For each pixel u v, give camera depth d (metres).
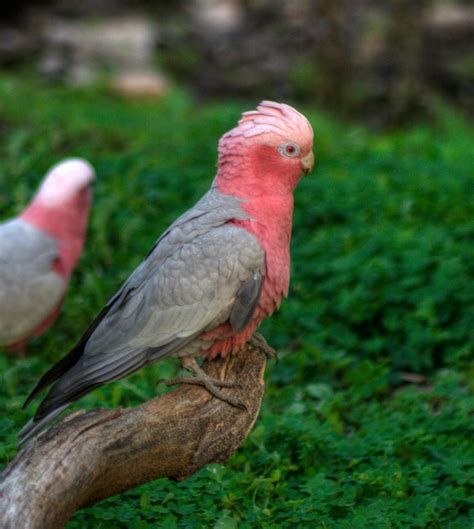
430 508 8.15
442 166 17.44
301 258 13.70
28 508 6.30
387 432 9.76
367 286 12.84
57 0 32.22
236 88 29.44
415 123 25.72
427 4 27.36
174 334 7.81
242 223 7.95
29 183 15.14
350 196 15.50
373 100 27.52
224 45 31.59
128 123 20.12
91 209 14.06
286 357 11.48
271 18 33.16
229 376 8.05
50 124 18.19
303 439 9.41
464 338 12.09
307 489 8.51
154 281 7.85
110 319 7.92
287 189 8.10
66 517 6.58
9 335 9.98
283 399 10.77
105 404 10.07
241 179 8.07
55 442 6.75
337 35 25.52
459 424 9.85
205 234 7.89
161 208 14.89
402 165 17.44
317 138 19.06
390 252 13.42
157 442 7.25
